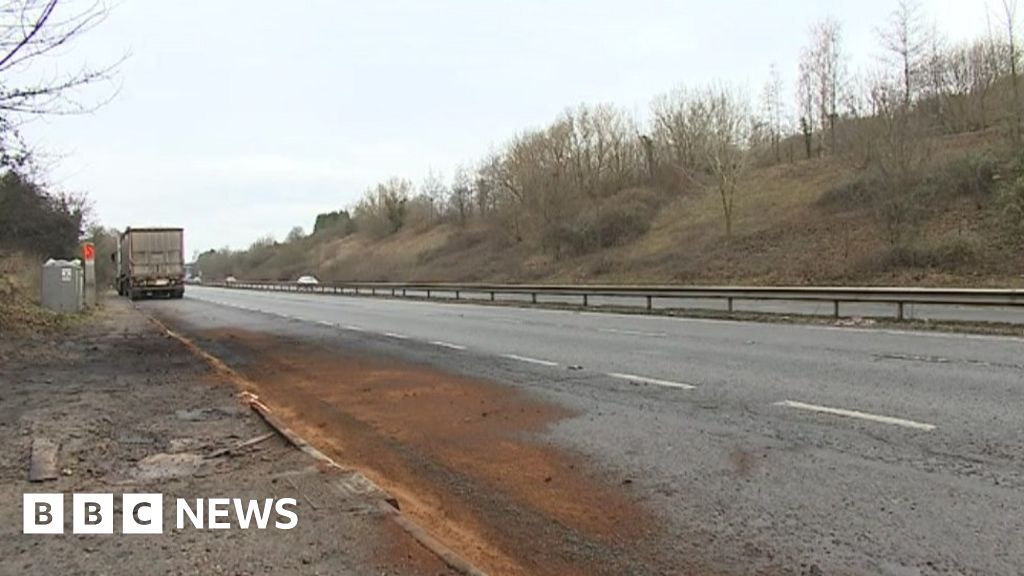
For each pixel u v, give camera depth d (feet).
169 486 18.85
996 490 17.16
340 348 52.37
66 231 150.41
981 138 120.57
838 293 60.49
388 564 13.70
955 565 13.47
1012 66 116.57
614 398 29.81
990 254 87.25
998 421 23.39
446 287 124.67
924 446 20.93
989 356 36.81
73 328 69.97
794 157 185.37
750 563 13.97
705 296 72.84
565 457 21.65
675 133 185.88
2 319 63.00
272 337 62.64
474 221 247.29
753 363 37.29
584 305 88.17
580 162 197.67
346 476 19.36
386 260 255.50
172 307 119.65
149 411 29.19
